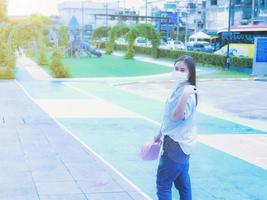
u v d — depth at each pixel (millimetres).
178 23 92438
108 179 6906
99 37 73938
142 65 40688
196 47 60938
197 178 7582
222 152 9688
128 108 16312
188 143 4629
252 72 33125
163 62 44750
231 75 32594
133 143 10227
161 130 4820
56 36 36031
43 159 8055
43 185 6496
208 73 34156
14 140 9734
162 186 4750
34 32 34312
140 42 76000
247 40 41781
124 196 6117
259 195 6738
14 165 7586
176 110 4500
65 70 28953
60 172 7211
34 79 27531
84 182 6699
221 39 44969
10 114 13672
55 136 10312
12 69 28234
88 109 15578
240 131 12578
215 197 6582
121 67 38312
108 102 17844
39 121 12500
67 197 5992
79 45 49688
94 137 10852
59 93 20391
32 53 48844
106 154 9109
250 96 21234
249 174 7938
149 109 16172
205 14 89375
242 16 71312
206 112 16312
